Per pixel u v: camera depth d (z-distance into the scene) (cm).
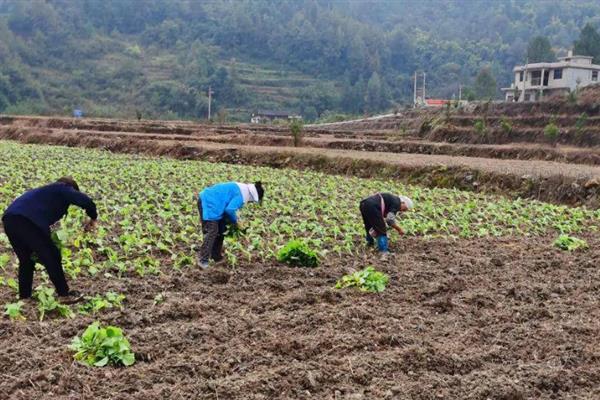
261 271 1152
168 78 12738
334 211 1784
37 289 972
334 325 887
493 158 3588
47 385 687
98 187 2023
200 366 736
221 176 2511
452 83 14638
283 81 13550
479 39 17100
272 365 754
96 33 14962
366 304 992
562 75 7250
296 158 3222
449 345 830
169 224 1510
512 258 1362
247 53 15262
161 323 893
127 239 1255
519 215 1900
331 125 8538
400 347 827
